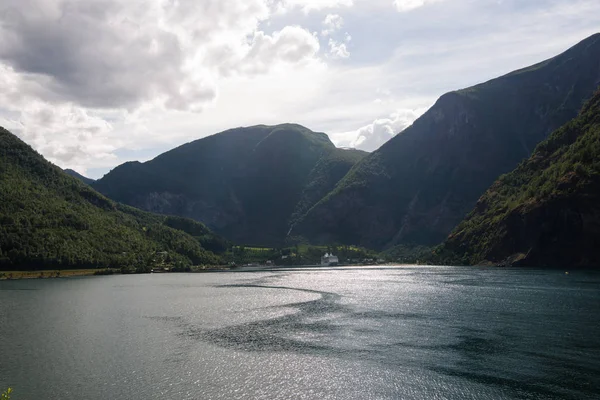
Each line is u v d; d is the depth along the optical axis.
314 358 65.88
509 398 49.66
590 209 196.88
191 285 182.62
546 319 85.19
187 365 64.06
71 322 96.50
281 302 122.56
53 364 65.38
